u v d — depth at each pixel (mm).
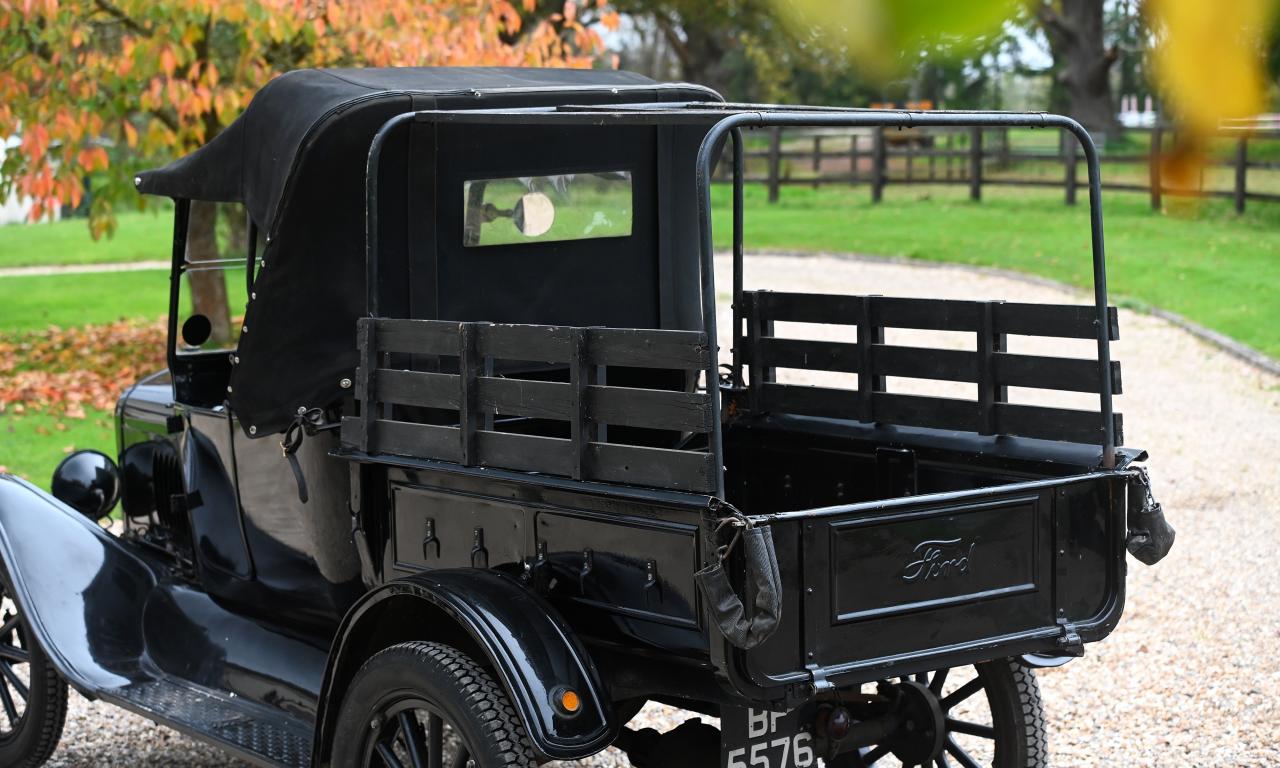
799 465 4277
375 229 3607
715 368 2775
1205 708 5055
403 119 3584
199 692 4168
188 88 8602
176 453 4777
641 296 4473
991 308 3783
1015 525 3215
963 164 28375
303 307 3852
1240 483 8477
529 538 3234
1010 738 3717
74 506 5117
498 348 3248
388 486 3627
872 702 3842
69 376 11617
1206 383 11609
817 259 20172
